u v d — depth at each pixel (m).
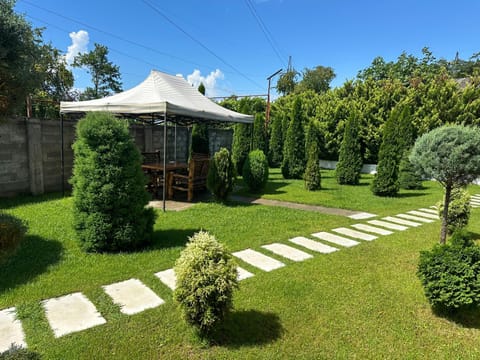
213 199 7.03
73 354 1.84
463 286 2.23
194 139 10.19
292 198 7.51
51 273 2.92
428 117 12.60
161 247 3.74
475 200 8.13
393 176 8.07
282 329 2.18
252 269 3.22
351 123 10.12
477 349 2.05
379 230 4.89
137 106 5.59
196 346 1.96
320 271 3.20
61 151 6.51
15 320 2.16
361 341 2.09
